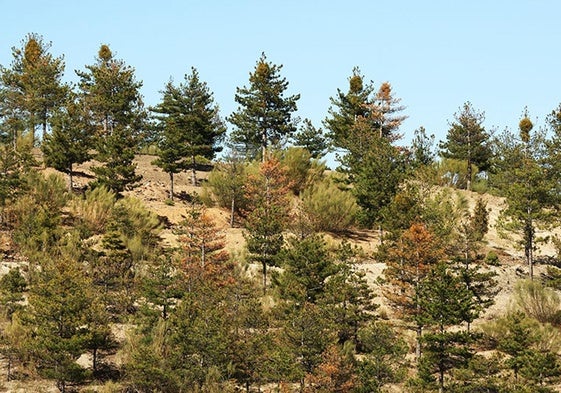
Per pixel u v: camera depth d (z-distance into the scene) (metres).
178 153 78.12
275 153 81.88
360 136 84.44
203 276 51.91
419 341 48.16
